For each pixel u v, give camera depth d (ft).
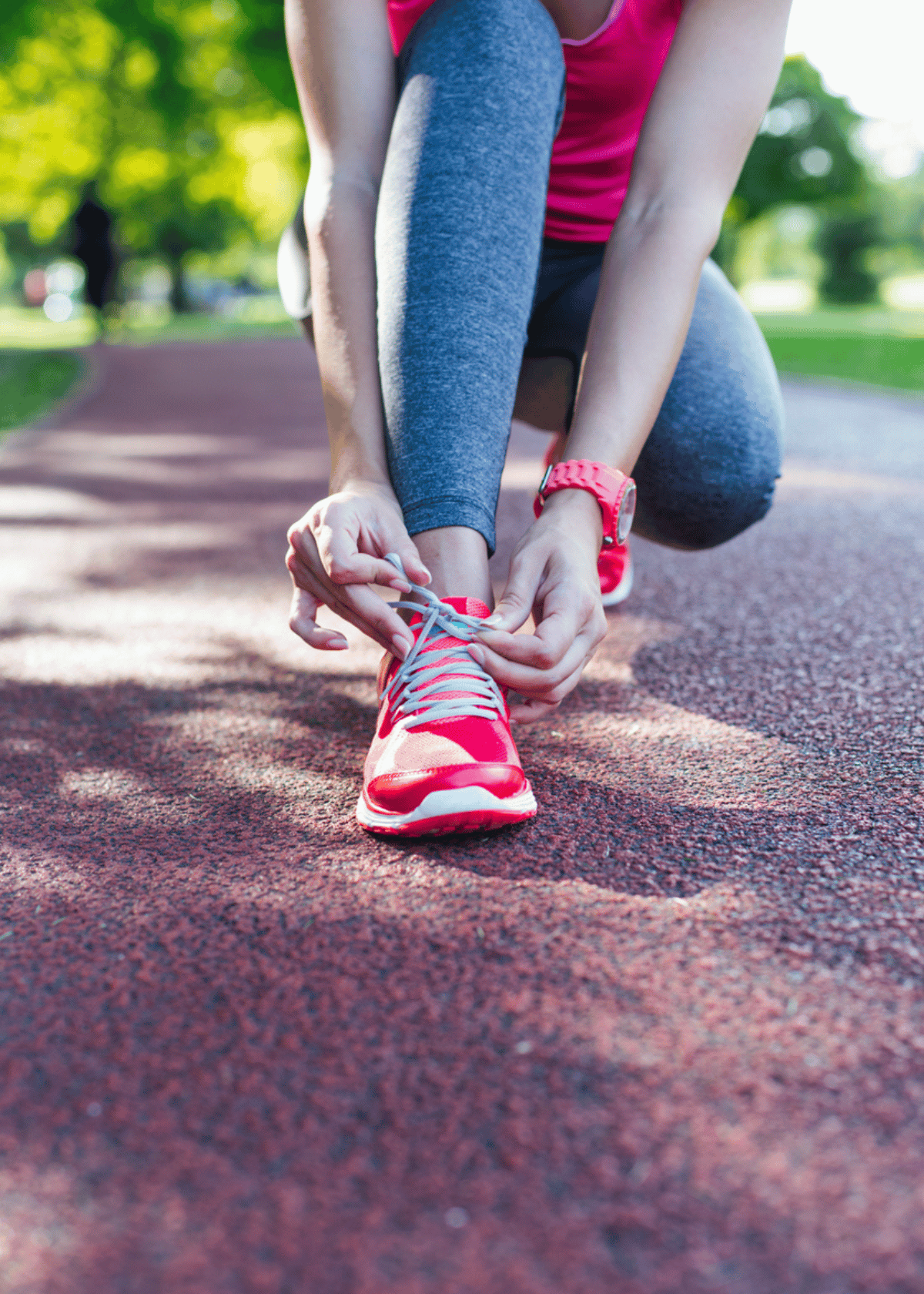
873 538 8.27
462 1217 2.02
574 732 4.48
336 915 3.09
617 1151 2.16
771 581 7.03
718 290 5.17
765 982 2.70
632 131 4.99
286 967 2.84
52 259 127.65
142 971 2.85
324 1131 2.25
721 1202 2.03
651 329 3.80
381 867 3.37
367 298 3.96
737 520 5.30
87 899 3.25
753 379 4.99
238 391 25.13
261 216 82.58
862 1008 2.58
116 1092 2.39
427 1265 1.92
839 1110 2.26
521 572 3.48
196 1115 2.31
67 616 6.71
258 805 3.91
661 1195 2.06
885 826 3.52
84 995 2.75
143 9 38.40
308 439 16.57
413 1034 2.54
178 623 6.48
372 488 3.66
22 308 144.97
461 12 3.99
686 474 4.99
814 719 4.53
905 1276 1.87
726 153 4.02
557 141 4.89
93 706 5.07
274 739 4.58
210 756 4.42
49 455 14.99
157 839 3.65
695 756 4.17
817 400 19.89
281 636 6.14
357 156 4.13
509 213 3.80
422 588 3.47
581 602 3.41
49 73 47.24
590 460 3.67
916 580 6.85
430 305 3.69
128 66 45.62
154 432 17.69
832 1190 2.05
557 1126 2.23
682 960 2.80
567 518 3.59
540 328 5.32
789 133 73.31
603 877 3.25
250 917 3.10
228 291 133.59
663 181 3.98
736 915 3.01
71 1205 2.09
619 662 5.42
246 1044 2.54
